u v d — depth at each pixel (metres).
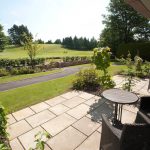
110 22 27.98
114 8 27.23
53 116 4.28
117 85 7.52
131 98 3.46
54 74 12.58
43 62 18.81
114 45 28.36
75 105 5.02
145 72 9.83
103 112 4.51
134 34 28.61
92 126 3.76
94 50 6.30
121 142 1.87
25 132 3.53
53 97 5.78
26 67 15.20
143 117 2.76
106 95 3.65
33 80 10.16
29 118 4.17
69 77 9.93
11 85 8.81
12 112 4.52
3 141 2.92
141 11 3.59
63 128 3.68
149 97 3.22
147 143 1.91
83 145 3.08
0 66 15.13
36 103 5.21
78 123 3.90
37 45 17.86
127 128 1.80
